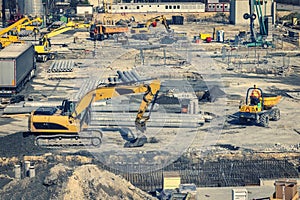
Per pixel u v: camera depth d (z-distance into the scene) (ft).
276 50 495.41
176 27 653.30
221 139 245.45
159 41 491.31
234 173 199.21
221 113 284.00
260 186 187.62
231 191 183.73
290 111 297.12
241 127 265.34
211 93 313.12
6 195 164.04
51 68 401.49
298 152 224.74
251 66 417.90
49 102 301.22
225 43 528.22
